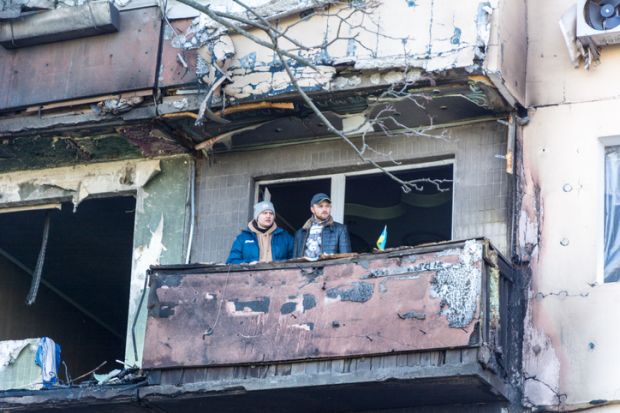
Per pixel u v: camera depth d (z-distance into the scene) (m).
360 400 13.77
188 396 13.82
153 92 15.08
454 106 14.49
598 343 13.39
